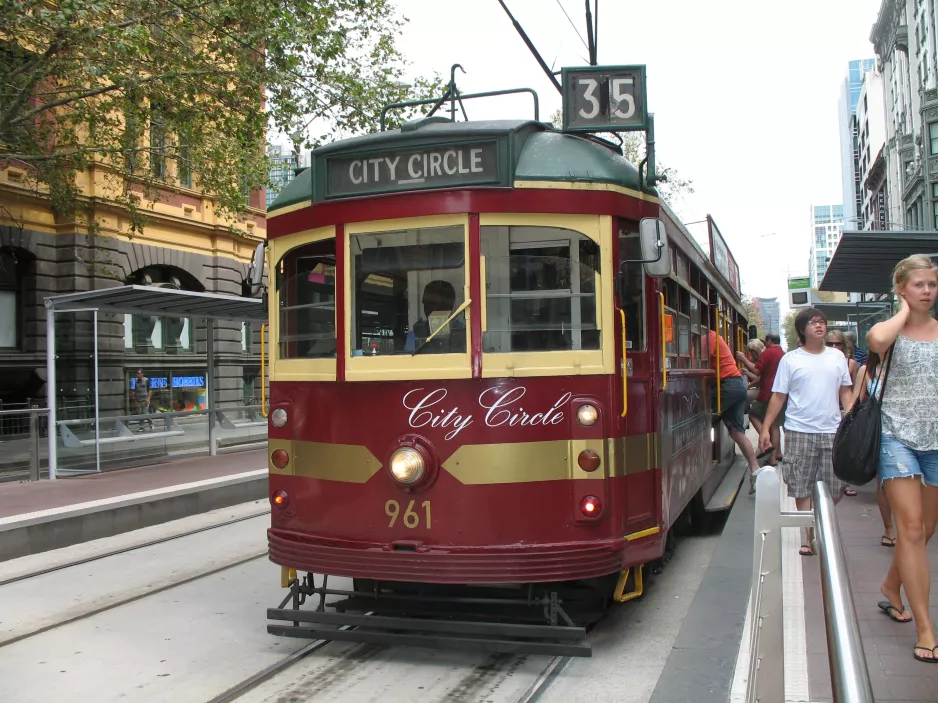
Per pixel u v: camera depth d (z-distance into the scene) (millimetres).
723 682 3975
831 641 2053
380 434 4840
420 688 4570
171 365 15227
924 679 3816
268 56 13938
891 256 12562
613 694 4414
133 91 14328
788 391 6215
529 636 4648
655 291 5422
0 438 11727
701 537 8414
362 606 5238
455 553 4598
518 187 4762
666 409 5750
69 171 18250
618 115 5234
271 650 5324
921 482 4230
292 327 5359
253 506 11156
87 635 5703
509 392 4688
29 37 14570
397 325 4875
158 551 8383
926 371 4113
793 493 6211
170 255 25547
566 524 4699
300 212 5246
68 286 22875
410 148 4867
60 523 8602
